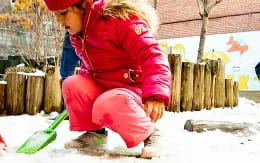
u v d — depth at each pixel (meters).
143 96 1.50
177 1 11.07
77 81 1.81
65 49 2.96
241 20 9.80
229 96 5.50
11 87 3.61
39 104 3.71
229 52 9.95
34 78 3.69
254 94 9.23
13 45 7.65
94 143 1.88
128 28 1.63
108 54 1.74
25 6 6.54
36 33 6.68
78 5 1.66
